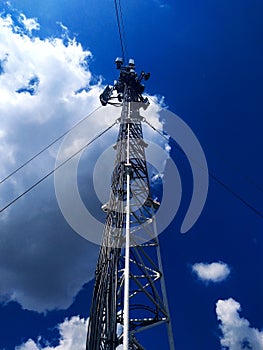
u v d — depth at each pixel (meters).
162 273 18.12
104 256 18.67
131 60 33.09
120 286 17.53
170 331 15.65
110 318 15.68
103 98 29.88
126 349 11.38
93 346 15.77
